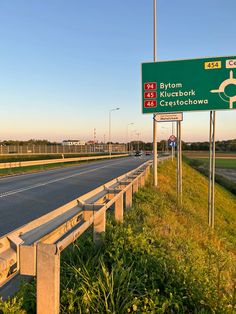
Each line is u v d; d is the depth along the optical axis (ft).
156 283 13.58
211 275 16.08
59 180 66.33
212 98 42.16
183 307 12.44
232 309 12.05
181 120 44.27
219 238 35.14
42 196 43.24
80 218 17.95
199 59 42.65
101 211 15.87
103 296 11.94
